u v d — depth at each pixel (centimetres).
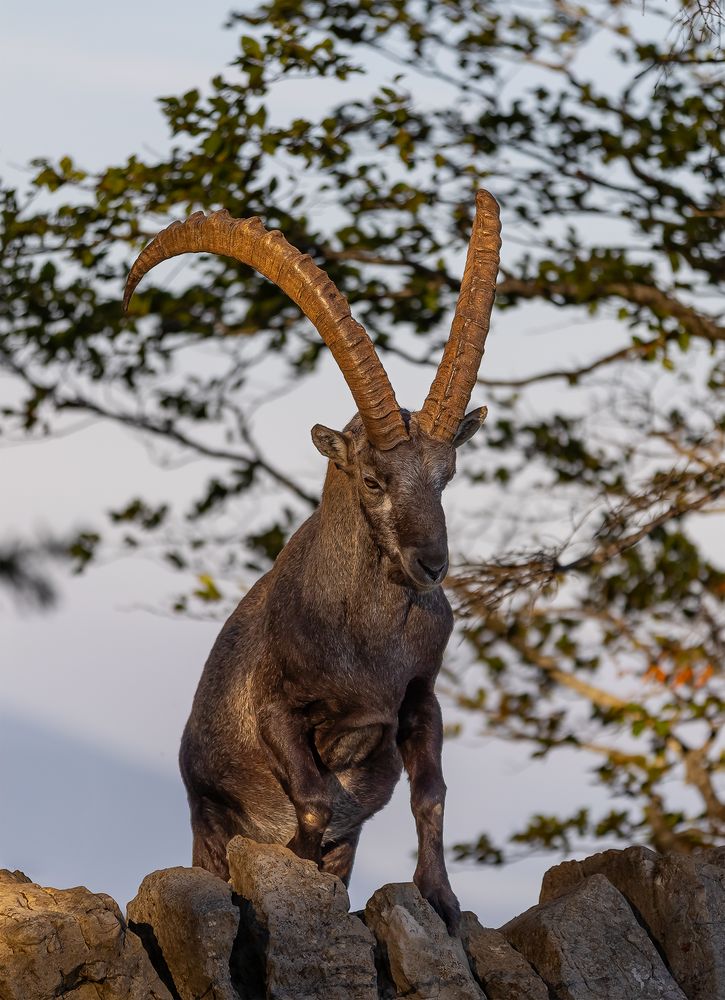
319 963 1336
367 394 1468
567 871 1622
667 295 2819
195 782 1705
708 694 2988
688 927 1495
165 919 1349
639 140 2784
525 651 3075
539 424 3083
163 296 2958
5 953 1232
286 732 1555
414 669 1548
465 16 2894
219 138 2564
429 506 1456
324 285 1491
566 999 1437
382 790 1627
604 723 3102
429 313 3009
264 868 1357
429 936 1393
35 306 2914
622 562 2927
